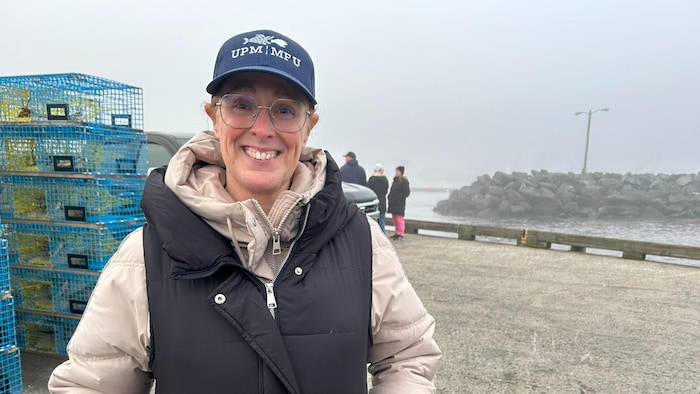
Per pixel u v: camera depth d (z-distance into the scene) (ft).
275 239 3.68
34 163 9.95
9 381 8.17
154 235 3.58
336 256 3.82
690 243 51.70
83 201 9.74
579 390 9.84
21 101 9.89
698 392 9.83
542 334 13.15
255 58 3.67
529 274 21.36
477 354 11.64
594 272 22.16
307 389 3.34
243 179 3.82
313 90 4.09
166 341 3.24
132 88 10.65
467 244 31.07
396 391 3.85
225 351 3.22
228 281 3.36
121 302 3.39
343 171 27.55
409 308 4.08
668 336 13.16
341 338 3.47
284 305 3.44
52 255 10.02
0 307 8.01
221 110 3.82
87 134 9.57
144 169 10.94
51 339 10.37
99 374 3.39
